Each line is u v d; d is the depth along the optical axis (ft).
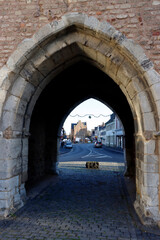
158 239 10.21
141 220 12.10
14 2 14.25
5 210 12.79
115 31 12.89
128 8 13.19
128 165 27.07
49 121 29.17
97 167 35.09
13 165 13.82
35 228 11.30
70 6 13.60
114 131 109.29
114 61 13.84
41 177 26.27
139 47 12.66
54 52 14.34
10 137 13.51
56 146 28.73
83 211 14.03
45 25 13.55
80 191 19.34
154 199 11.98
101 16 13.28
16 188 14.33
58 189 20.06
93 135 288.10
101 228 11.40
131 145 27.22
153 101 12.65
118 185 21.83
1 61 13.88
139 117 13.50
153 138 12.35
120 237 10.39
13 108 13.88
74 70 23.80
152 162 12.23
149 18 12.96
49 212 13.75
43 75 15.88
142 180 12.78
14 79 13.93
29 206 14.82
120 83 15.71
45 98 27.32
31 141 23.40
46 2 13.87
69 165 39.40
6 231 10.87
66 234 10.66
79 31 13.96
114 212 13.88
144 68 12.52
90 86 27.89
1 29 14.10
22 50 13.62
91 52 14.79
